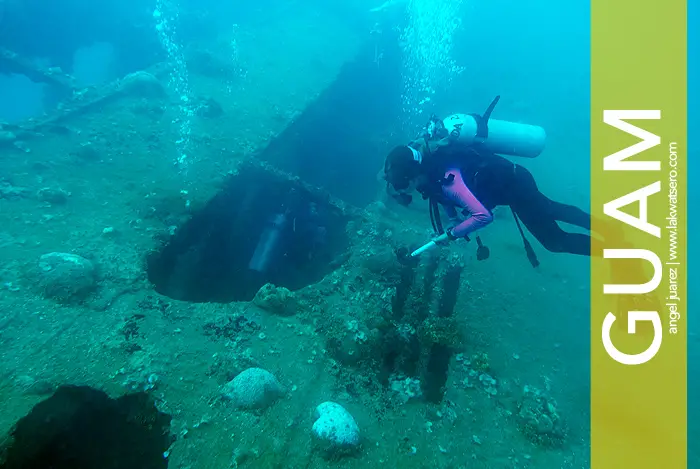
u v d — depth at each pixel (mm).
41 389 2180
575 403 3018
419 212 5777
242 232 5180
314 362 2854
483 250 2865
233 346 2830
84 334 2625
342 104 7945
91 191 4070
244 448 2148
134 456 2213
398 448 2383
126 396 2330
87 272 2986
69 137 4797
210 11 9875
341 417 2316
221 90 6574
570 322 3895
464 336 3494
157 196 4230
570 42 15109
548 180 7047
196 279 4371
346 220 5102
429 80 11258
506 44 14844
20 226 3389
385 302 3613
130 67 9602
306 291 3607
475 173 2799
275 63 7758
